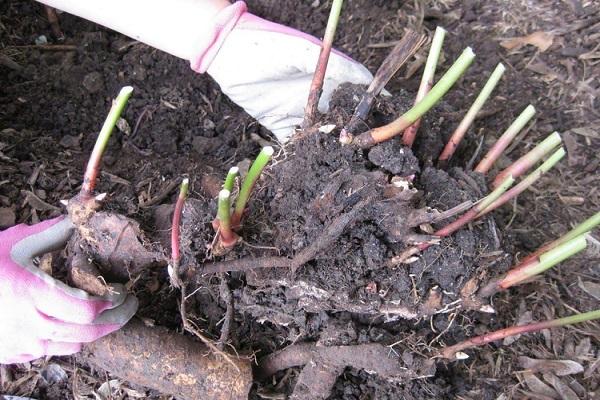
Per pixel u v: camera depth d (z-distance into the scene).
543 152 0.47
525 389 0.51
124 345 0.45
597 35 0.73
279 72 0.59
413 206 0.43
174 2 0.55
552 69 0.71
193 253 0.43
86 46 0.70
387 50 0.73
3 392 0.50
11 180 0.58
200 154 0.65
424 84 0.45
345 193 0.42
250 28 0.58
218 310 0.48
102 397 0.50
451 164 0.54
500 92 0.70
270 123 0.63
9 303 0.41
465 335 0.49
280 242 0.44
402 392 0.48
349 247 0.43
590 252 0.59
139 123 0.66
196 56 0.56
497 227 0.46
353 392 0.49
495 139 0.66
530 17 0.76
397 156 0.43
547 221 0.61
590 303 0.56
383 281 0.44
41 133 0.64
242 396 0.46
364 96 0.44
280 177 0.45
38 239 0.44
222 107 0.68
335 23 0.42
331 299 0.44
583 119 0.68
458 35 0.75
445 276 0.43
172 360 0.45
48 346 0.44
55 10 0.72
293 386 0.50
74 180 0.60
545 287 0.57
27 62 0.69
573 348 0.53
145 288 0.50
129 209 0.46
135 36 0.57
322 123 0.45
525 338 0.54
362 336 0.45
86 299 0.42
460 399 0.50
